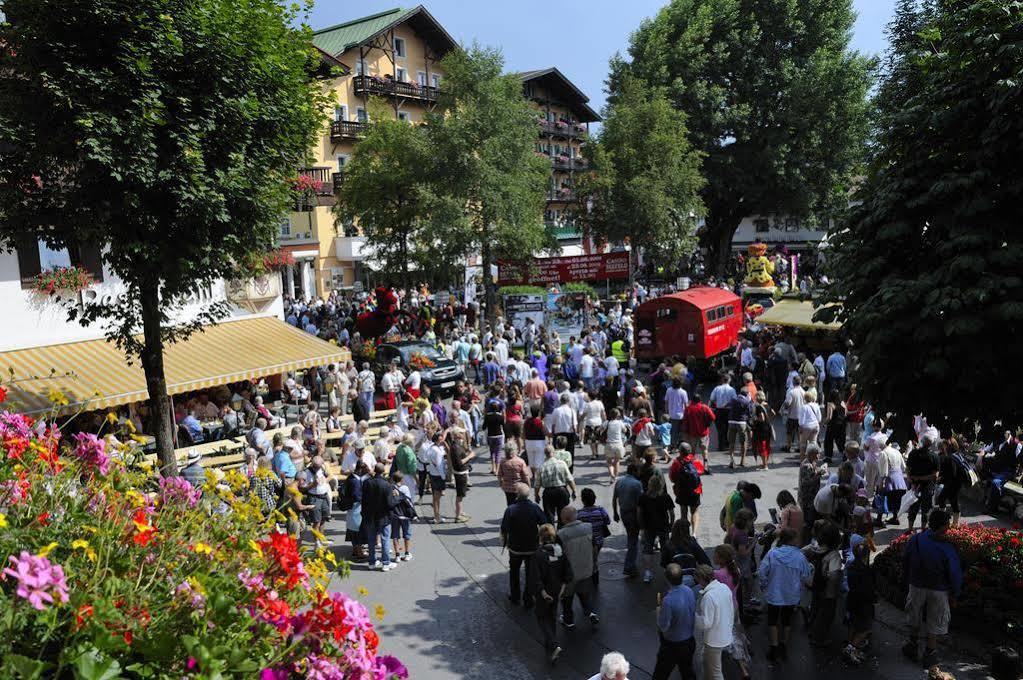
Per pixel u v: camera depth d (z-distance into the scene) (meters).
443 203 32.12
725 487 15.84
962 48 8.97
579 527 10.32
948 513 8.84
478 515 15.42
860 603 9.03
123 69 10.01
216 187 10.66
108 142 9.64
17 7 9.84
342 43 50.59
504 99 33.41
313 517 13.41
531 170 35.38
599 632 10.29
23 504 4.05
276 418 19.19
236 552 4.36
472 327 33.69
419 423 17.02
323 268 47.91
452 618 10.85
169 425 11.97
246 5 10.99
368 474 13.05
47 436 5.45
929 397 9.05
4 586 3.53
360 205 34.53
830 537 9.38
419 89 54.09
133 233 10.49
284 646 3.70
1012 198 8.55
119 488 4.85
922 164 9.14
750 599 10.49
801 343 26.91
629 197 41.03
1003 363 8.34
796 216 52.38
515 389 18.64
